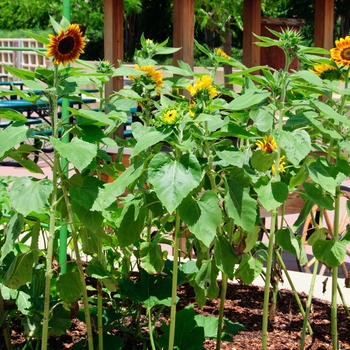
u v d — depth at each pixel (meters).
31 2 21.00
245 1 5.80
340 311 4.14
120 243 2.76
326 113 2.58
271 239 2.82
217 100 2.86
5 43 21.12
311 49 2.80
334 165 2.92
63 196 2.69
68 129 2.66
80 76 2.72
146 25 24.27
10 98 13.13
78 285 2.77
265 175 2.93
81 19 19.64
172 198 2.32
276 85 2.85
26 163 2.71
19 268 2.67
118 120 3.10
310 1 24.22
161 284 3.18
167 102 2.74
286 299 4.32
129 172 2.48
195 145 2.92
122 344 3.18
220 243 2.70
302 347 3.29
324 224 7.33
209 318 3.35
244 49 5.87
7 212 3.84
